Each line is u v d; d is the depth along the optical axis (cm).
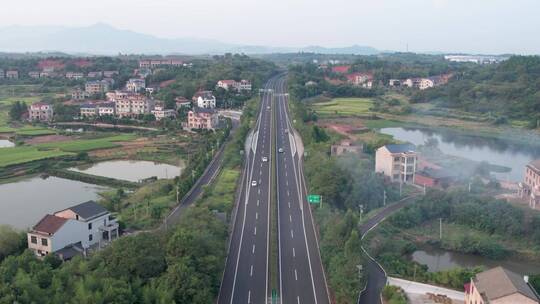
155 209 13150
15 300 6819
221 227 11019
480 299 7712
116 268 8075
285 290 9038
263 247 10944
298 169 17525
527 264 12006
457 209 13975
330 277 9250
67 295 7256
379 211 13975
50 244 10419
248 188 15362
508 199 14862
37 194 16712
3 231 10788
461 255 12481
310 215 13050
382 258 10931
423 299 9094
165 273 8144
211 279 8600
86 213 11425
